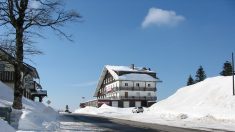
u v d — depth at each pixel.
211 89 61.97
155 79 125.75
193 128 31.80
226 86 59.66
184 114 50.97
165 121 44.94
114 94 124.56
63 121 39.69
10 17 23.69
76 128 28.44
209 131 28.38
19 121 22.25
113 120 46.75
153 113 64.94
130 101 122.69
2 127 12.34
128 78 123.31
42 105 54.94
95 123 38.00
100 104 120.69
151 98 124.69
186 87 74.12
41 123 23.77
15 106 24.69
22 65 24.47
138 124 37.53
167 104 69.62
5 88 49.28
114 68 128.50
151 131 27.92
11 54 23.91
